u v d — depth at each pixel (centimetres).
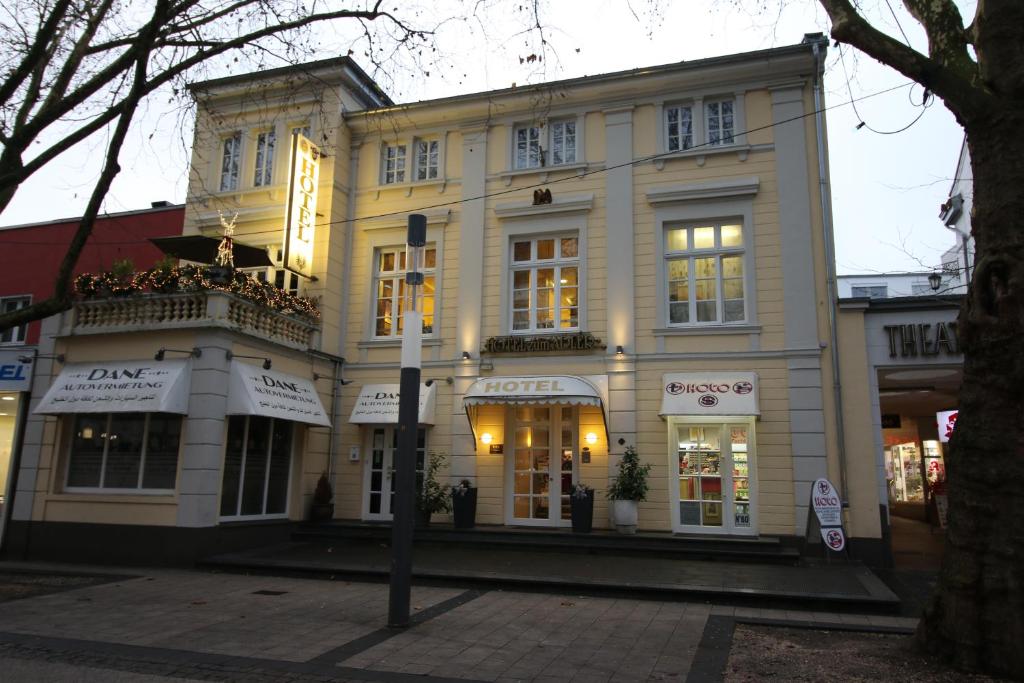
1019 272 558
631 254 1441
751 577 1031
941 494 1823
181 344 1266
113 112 912
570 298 1495
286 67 1217
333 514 1521
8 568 1184
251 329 1332
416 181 1623
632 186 1469
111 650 680
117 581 1080
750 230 1387
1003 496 560
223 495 1275
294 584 1060
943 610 589
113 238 1795
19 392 1388
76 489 1310
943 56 637
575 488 1330
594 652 685
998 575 552
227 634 747
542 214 1516
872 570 1177
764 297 1360
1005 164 580
